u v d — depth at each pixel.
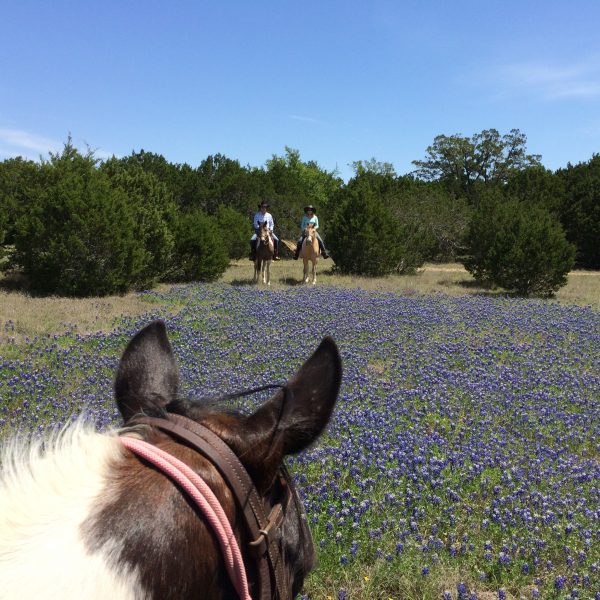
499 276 23.45
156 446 1.46
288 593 1.63
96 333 13.14
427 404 8.69
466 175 88.12
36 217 19.06
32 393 8.77
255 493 1.50
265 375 9.88
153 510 1.29
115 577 1.17
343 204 28.19
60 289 19.05
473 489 5.99
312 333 13.30
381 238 27.38
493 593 4.43
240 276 26.39
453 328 14.79
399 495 5.59
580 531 5.14
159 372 1.85
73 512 1.25
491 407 8.70
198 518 1.33
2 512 1.23
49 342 12.27
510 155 86.69
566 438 7.56
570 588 4.46
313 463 6.25
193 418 1.60
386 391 9.40
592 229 36.72
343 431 7.32
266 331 13.56
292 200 43.09
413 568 4.57
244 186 42.12
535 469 6.39
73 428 1.52
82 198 19.20
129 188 23.11
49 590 1.12
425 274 29.61
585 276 31.72
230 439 1.55
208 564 1.32
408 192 38.50
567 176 47.44
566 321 16.17
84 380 9.51
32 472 1.33
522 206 25.94
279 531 1.59
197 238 23.97
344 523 4.96
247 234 35.25
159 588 1.22
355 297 19.20
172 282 24.08
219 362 10.84
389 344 12.60
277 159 78.88
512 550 4.78
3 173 25.88
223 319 15.13
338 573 4.48
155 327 1.98
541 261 22.67
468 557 4.75
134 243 19.78
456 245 36.53
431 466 6.14
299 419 1.67
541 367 11.24
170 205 24.22
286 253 38.62
